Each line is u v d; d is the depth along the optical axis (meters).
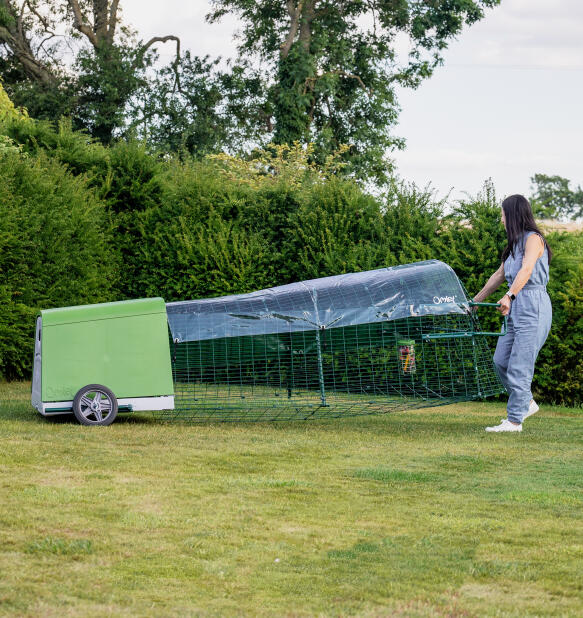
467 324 9.00
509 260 8.37
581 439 7.90
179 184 15.18
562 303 11.36
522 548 4.36
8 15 33.25
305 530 4.64
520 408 8.32
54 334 8.23
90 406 8.21
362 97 35.19
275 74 33.62
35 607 3.45
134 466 6.24
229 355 9.45
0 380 12.49
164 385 8.34
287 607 3.54
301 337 9.43
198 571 3.95
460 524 4.79
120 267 14.56
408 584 3.83
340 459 6.75
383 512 5.04
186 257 13.91
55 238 12.92
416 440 7.77
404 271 8.83
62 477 5.76
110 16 36.12
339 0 33.94
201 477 5.91
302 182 16.36
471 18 32.62
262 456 6.82
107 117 33.34
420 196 13.24
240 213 14.42
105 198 14.90
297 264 13.64
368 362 9.82
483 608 3.54
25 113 21.36
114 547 4.25
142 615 3.41
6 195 12.20
